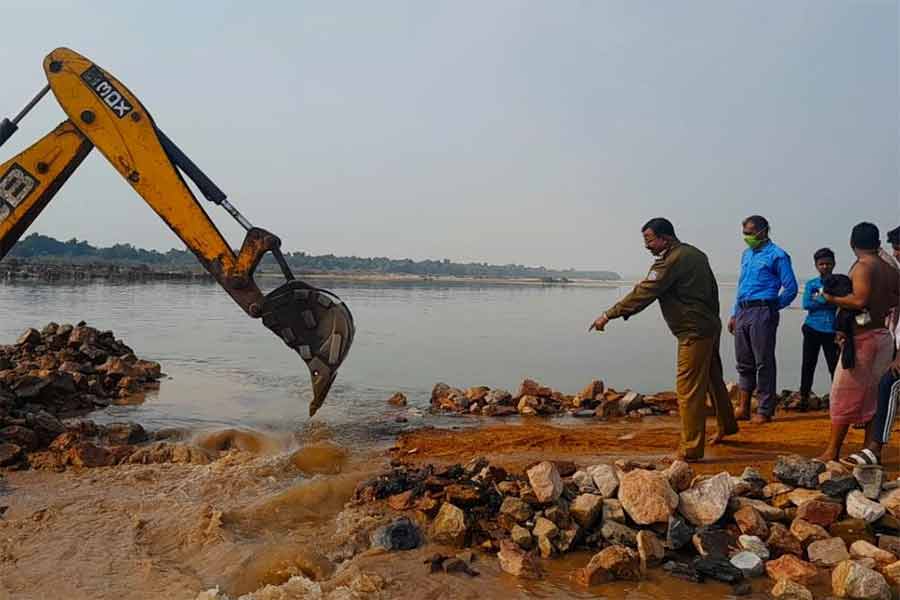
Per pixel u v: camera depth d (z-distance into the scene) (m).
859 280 5.84
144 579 4.59
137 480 6.59
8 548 5.04
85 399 10.48
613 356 18.47
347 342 6.81
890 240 6.85
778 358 19.08
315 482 6.21
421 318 30.55
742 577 4.65
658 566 4.87
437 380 13.72
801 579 4.61
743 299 8.76
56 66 7.04
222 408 10.31
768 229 8.65
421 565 4.79
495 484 5.71
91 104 6.97
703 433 6.66
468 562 4.85
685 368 6.65
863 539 5.05
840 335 6.04
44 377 10.14
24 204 7.10
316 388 6.84
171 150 7.00
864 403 5.95
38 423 7.81
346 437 8.42
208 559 4.88
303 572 4.67
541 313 36.41
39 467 6.97
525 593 4.44
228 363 15.09
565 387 13.48
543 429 8.69
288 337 6.77
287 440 8.27
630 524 5.23
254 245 6.77
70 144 7.10
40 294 38.41
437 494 5.55
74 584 4.50
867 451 5.85
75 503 5.95
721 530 5.11
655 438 8.00
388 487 5.88
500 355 18.12
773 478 6.00
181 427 8.97
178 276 72.44
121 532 5.34
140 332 21.23
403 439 8.19
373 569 4.71
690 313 6.55
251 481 6.50
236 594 4.45
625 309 6.64
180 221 6.82
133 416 9.68
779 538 5.02
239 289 6.78
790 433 7.92
